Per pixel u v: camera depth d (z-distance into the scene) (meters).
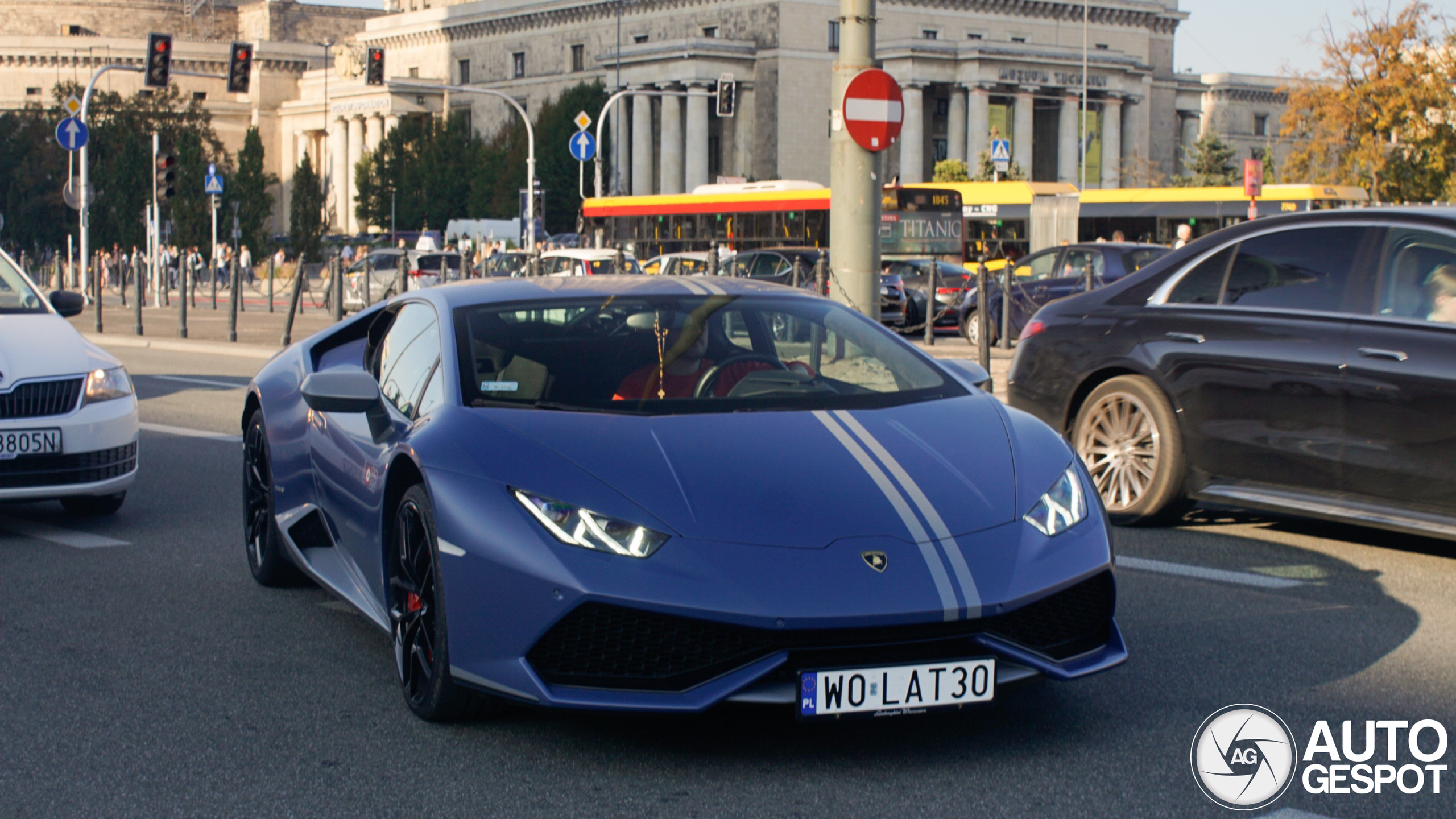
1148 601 5.65
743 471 3.89
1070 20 99.44
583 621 3.65
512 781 3.71
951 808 3.49
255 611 5.67
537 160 81.88
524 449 3.98
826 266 18.56
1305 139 43.84
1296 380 6.48
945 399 4.56
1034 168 98.19
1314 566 6.32
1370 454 6.22
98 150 93.50
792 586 3.55
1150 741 3.99
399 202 91.12
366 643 5.17
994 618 3.65
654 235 41.44
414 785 3.69
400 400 4.84
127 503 8.22
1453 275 6.12
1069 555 3.83
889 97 11.04
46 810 3.56
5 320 7.67
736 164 94.25
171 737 4.11
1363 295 6.38
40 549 6.93
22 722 4.27
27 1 138.12
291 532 5.69
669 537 3.66
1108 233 39.69
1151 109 103.44
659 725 4.14
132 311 34.59
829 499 3.79
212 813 3.53
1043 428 4.42
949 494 3.89
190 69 125.31
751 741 4.00
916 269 26.16
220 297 45.28
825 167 93.81
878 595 3.55
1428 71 40.56
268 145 125.94
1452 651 4.91
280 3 137.25
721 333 4.78
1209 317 6.91
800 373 4.64
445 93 114.31
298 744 4.03
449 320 4.78
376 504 4.55
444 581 3.87
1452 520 6.01
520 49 108.00
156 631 5.36
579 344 4.66
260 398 5.98
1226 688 4.48
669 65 92.75
